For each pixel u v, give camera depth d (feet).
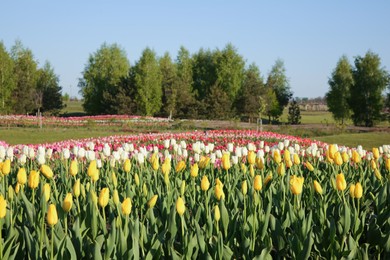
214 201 17.46
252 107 170.40
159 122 142.00
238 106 181.06
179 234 14.28
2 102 180.55
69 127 123.44
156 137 61.36
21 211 15.40
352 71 163.73
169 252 12.41
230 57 194.39
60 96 197.16
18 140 88.28
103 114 201.05
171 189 17.28
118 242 11.24
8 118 140.56
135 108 185.47
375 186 19.57
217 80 189.67
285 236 13.24
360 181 19.94
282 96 213.87
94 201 13.37
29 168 24.56
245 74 197.98
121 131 112.98
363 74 160.35
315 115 257.96
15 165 23.95
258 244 13.07
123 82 190.49
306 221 12.61
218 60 196.75
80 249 11.75
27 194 18.51
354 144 84.17
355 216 13.60
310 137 99.45
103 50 200.95
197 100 187.11
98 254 10.68
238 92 193.67
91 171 14.35
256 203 13.48
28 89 185.68
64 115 211.41
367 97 160.15
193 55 204.23
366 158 26.30
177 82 181.78
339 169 22.70
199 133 68.39
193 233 12.71
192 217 14.53
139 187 17.83
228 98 189.06
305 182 20.02
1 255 11.18
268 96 175.42
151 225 13.50
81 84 204.74
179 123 127.03
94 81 201.46
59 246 11.03
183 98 181.27
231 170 23.36
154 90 183.83
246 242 12.32
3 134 98.68
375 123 163.63
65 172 22.85
